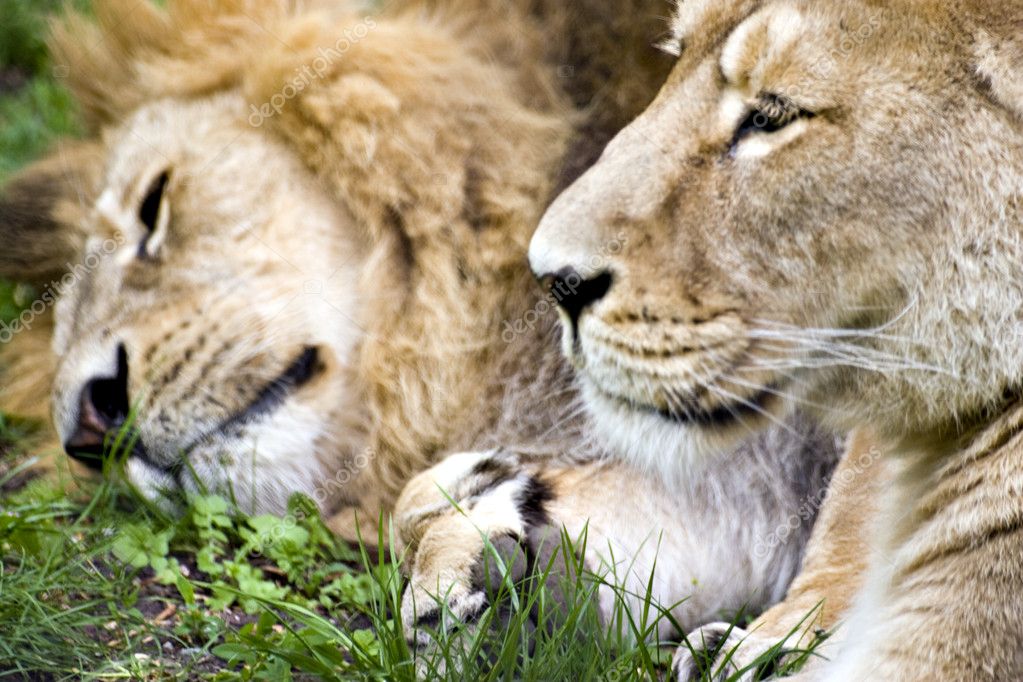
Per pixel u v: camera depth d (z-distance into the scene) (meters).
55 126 13.81
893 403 6.95
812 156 6.66
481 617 7.34
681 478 7.78
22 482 9.55
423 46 9.35
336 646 7.57
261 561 8.73
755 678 7.35
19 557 7.95
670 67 9.12
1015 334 6.58
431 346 9.23
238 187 9.32
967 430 6.89
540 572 7.59
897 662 6.57
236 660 7.17
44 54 15.57
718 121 6.96
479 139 9.24
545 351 9.07
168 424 9.01
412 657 7.22
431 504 8.24
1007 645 6.40
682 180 6.99
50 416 10.04
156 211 9.44
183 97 9.82
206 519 8.67
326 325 9.23
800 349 6.91
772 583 8.79
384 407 9.27
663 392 7.08
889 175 6.59
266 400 9.09
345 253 9.41
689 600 8.48
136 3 10.48
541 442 9.02
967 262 6.59
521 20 9.62
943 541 6.82
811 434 8.73
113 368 9.16
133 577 8.08
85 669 7.15
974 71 6.49
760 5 6.92
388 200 9.28
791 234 6.77
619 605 7.30
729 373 6.96
